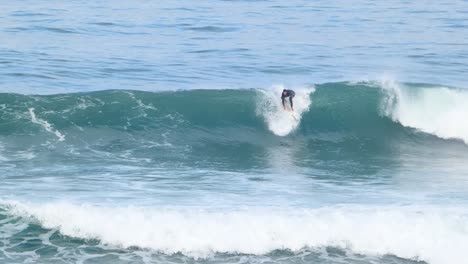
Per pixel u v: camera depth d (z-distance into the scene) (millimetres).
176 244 62438
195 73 126188
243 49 146375
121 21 172875
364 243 63031
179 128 101188
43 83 116250
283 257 61469
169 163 88688
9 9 185125
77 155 90125
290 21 179500
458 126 106562
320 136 103688
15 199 70875
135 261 60438
